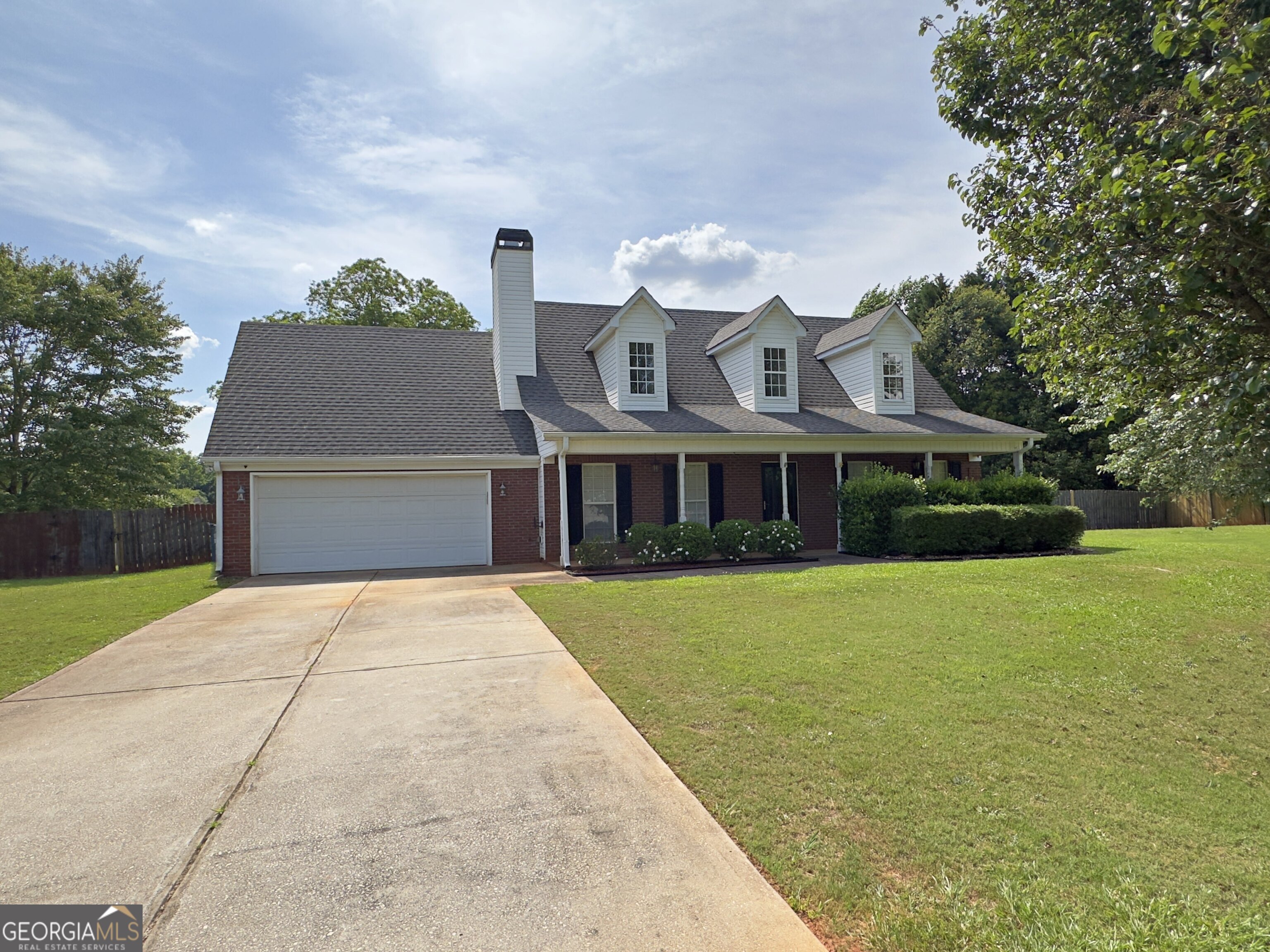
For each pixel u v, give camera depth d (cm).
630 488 1577
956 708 490
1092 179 493
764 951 242
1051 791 370
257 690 559
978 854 307
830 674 568
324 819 342
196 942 249
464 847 314
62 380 2381
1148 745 437
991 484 1558
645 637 706
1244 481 1044
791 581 1042
